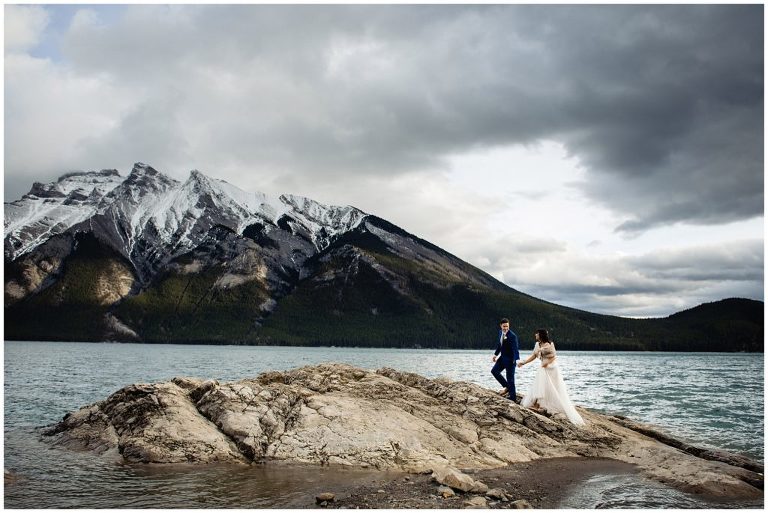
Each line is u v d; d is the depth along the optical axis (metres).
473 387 20.52
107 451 16.27
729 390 46.44
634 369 92.12
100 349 184.38
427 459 15.38
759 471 16.28
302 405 17.61
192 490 12.60
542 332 20.30
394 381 21.42
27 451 16.62
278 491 12.58
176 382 20.34
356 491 12.62
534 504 11.91
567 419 19.05
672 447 18.81
